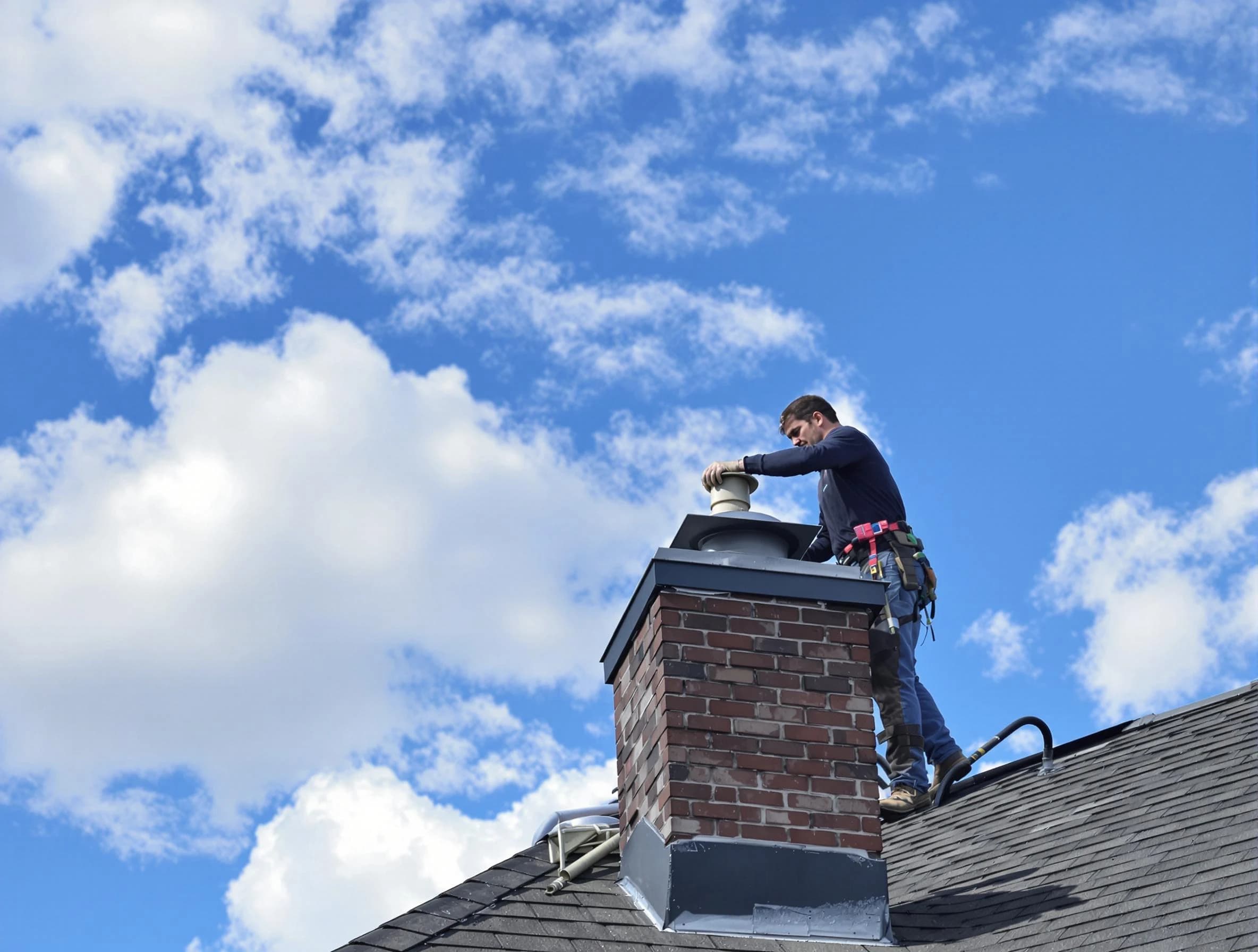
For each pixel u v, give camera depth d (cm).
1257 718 866
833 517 923
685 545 850
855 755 777
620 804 812
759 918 730
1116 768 881
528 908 727
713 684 775
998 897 768
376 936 685
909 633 926
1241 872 675
